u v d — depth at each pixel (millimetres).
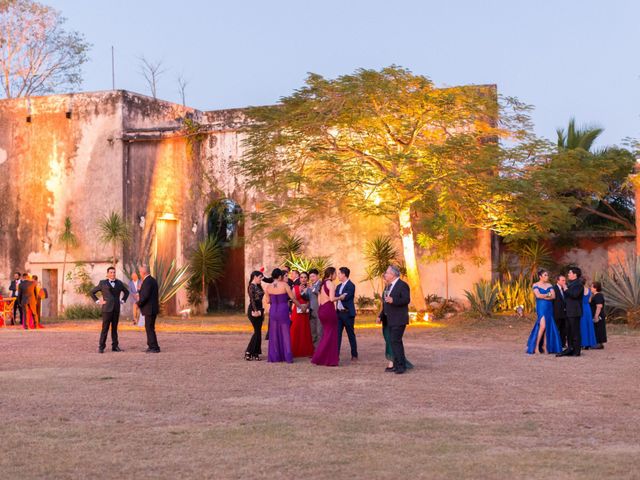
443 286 28156
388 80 23250
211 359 15109
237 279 35812
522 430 8250
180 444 7570
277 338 14672
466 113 24234
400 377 12516
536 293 16234
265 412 9359
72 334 21188
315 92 24266
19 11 43125
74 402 10094
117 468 6648
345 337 20422
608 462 6723
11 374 12852
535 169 24391
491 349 17062
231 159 31859
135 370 13391
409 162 23375
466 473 6355
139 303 16469
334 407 9758
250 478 6297
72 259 31250
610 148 29672
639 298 22359
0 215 32500
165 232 32156
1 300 26031
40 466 6719
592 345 16969
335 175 23969
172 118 33000
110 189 30766
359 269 29359
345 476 6316
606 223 30375
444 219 23391
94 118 31219
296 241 30031
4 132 32562
